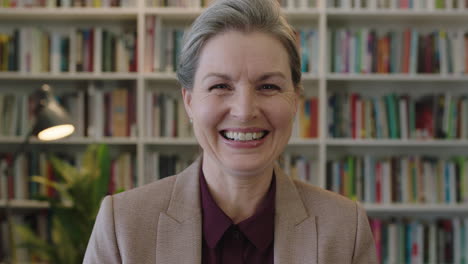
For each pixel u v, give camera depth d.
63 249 2.39
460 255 2.85
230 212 0.90
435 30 3.03
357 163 2.87
